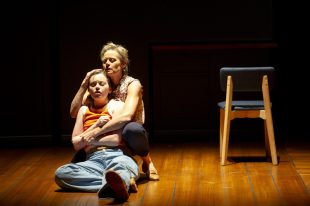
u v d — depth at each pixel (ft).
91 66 25.09
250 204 15.47
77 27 24.95
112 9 24.94
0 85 25.12
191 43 25.16
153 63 25.31
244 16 25.00
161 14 25.02
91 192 16.90
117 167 16.25
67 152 23.12
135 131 17.19
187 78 25.41
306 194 16.33
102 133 17.22
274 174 18.65
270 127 19.93
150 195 16.40
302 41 26.50
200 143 24.27
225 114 19.89
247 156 21.54
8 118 25.26
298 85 26.91
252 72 19.63
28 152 23.20
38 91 25.20
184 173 19.01
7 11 24.77
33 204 15.80
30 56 25.04
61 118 25.31
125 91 17.92
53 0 24.81
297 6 26.30
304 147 23.08
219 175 18.66
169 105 25.53
